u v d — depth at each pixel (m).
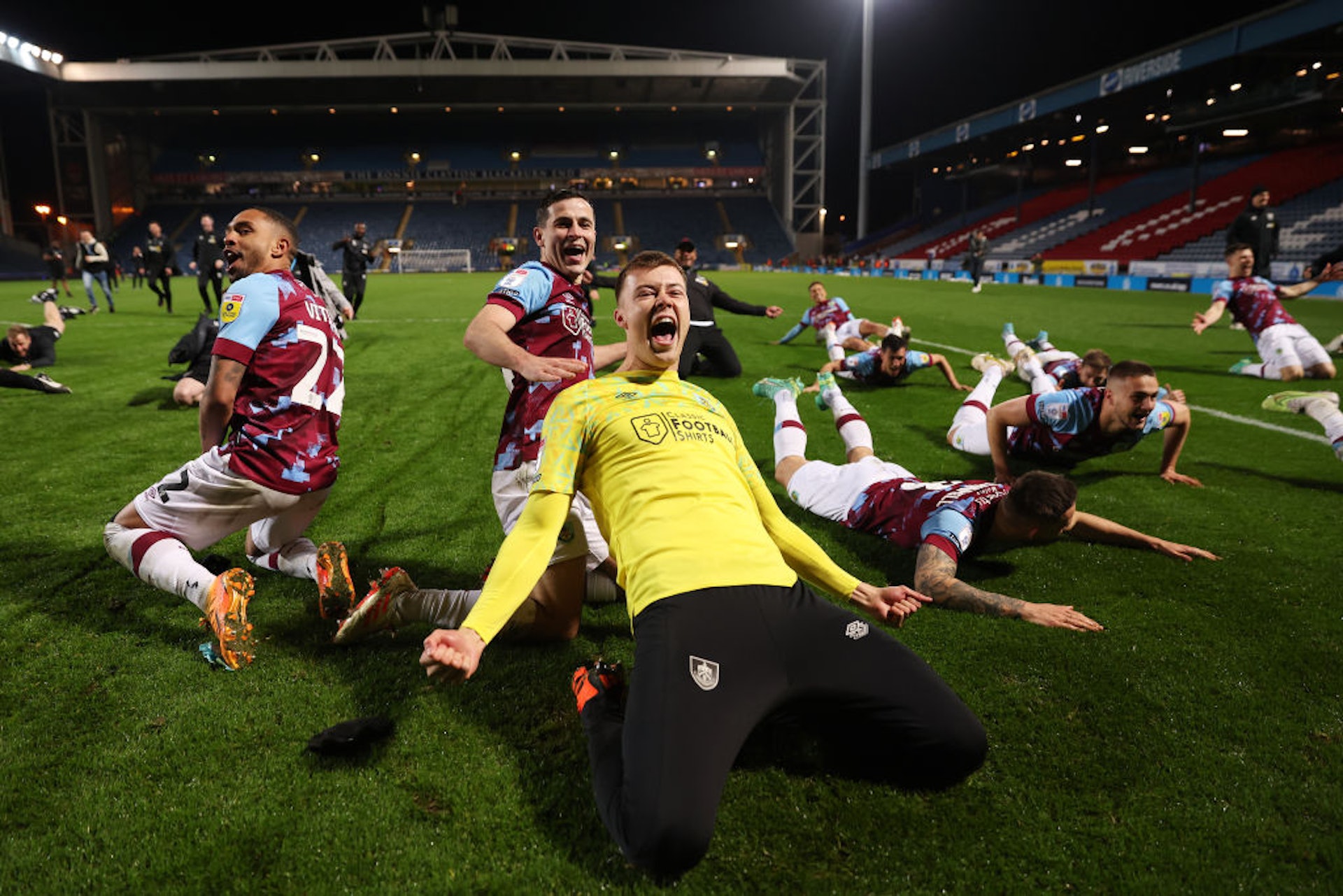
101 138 45.91
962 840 1.68
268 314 2.45
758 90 47.62
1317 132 31.83
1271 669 2.33
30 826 1.71
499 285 2.48
